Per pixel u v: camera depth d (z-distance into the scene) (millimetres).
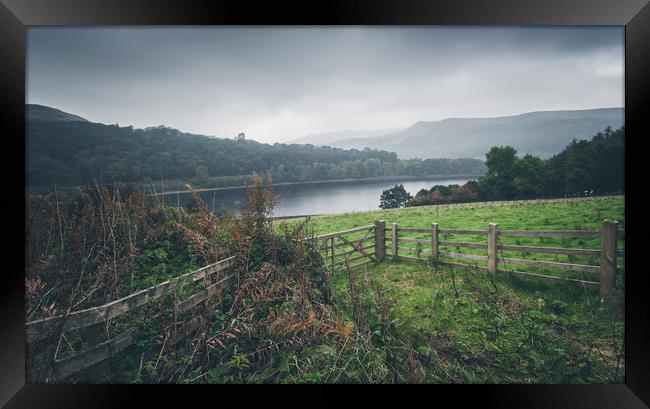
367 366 3793
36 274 3951
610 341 4215
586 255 5082
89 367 3242
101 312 3162
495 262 5762
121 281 3971
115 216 4527
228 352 3822
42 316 3303
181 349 3705
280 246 4629
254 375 3727
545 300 4945
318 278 4617
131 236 4504
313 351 3932
